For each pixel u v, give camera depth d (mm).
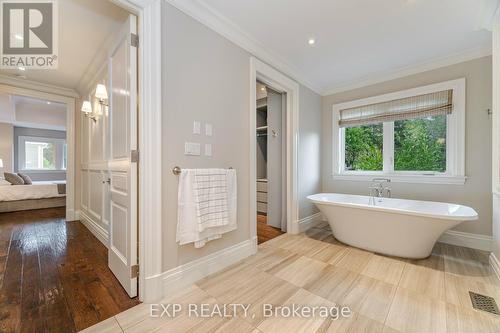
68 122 3609
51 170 7125
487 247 2369
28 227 3256
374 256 2250
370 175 3199
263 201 4215
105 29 2025
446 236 2609
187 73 1731
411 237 2123
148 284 1489
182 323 1295
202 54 1842
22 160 6633
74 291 1607
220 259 1982
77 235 2898
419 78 2811
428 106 2719
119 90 1713
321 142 3678
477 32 2121
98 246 2508
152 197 1507
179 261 1679
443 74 2639
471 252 2330
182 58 1694
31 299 1510
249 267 2016
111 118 1894
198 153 1811
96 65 2686
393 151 3090
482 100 2404
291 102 3029
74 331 1227
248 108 2281
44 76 3059
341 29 2088
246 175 2270
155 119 1513
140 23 1476
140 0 1439
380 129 3221
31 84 3229
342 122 3480
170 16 1618
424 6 1779
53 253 2305
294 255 2283
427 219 1997
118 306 1442
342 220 2551
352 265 2049
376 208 2242
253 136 2314
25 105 5418
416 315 1365
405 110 2896
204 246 1861
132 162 1512
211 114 1918
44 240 2705
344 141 3588
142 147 1488
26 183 4852
